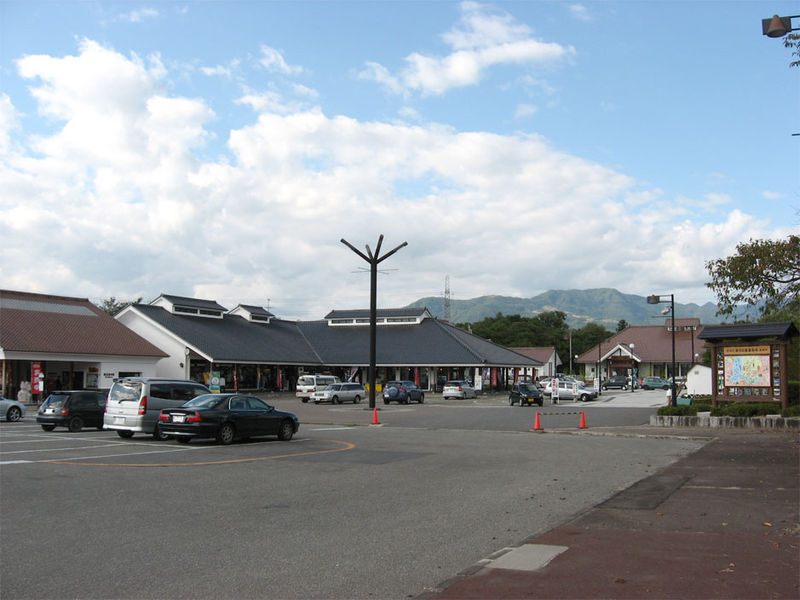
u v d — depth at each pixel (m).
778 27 12.31
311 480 13.26
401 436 24.11
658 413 28.09
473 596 6.21
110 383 47.81
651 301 35.56
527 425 29.59
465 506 10.69
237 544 8.21
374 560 7.52
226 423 20.06
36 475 13.55
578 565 7.16
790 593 6.20
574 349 120.31
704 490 11.99
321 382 53.06
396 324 74.50
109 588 6.50
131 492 11.71
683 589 6.33
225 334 61.75
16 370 44.94
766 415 25.38
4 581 6.70
